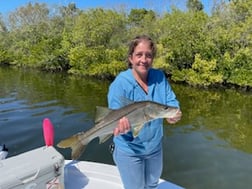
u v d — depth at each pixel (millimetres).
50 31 42750
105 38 32219
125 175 2510
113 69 26359
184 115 13109
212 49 24906
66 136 9391
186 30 26406
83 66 29312
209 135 9922
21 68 37125
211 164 7352
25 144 8430
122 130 2109
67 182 3303
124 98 2252
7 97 16266
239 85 23219
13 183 2502
